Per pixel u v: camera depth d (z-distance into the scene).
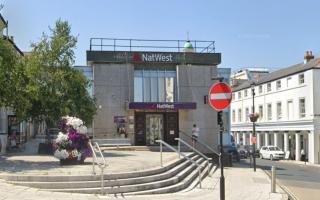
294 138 57.81
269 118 64.06
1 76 20.94
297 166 44.78
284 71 62.03
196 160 26.14
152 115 32.56
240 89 74.25
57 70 27.09
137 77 32.59
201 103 32.75
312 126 52.59
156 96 32.75
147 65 32.88
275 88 62.12
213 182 21.52
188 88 32.72
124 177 16.36
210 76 33.03
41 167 18.09
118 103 31.95
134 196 15.11
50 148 26.05
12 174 15.74
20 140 38.81
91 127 31.41
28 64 23.69
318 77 53.12
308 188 24.17
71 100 26.88
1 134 28.42
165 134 32.53
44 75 26.53
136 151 29.50
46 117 26.88
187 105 31.91
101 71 31.92
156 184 16.70
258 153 60.59
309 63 56.22
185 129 32.50
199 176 19.84
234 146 43.12
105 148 30.53
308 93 53.81
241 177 25.38
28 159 22.00
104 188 15.09
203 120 32.66
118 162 20.73
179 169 20.17
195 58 32.84
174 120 32.72
